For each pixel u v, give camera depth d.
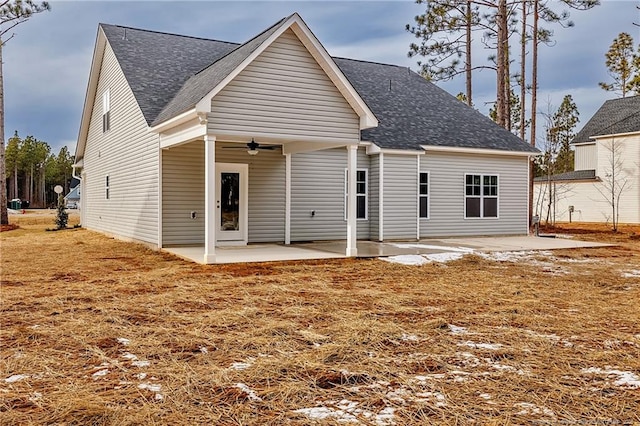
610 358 4.13
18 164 72.75
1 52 21.62
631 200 24.25
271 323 5.21
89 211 20.62
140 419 2.94
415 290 7.26
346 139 10.69
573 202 26.89
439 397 3.29
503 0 20.44
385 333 4.85
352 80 18.16
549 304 6.31
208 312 5.73
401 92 18.64
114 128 15.90
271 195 13.60
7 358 4.09
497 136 17.39
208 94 9.09
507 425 2.86
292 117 10.06
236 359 4.09
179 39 16.62
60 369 3.84
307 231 14.16
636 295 6.95
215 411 3.07
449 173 15.93
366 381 3.60
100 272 8.77
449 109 18.55
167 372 3.76
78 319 5.39
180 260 10.34
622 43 36.19
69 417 2.97
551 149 24.64
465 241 14.81
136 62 14.30
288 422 2.91
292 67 10.05
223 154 12.88
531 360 4.08
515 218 17.17
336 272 8.91
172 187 12.22
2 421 2.90
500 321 5.41
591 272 9.16
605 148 25.36
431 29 22.48
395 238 14.57
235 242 13.17
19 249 12.62
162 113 11.75
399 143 14.69
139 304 6.16
